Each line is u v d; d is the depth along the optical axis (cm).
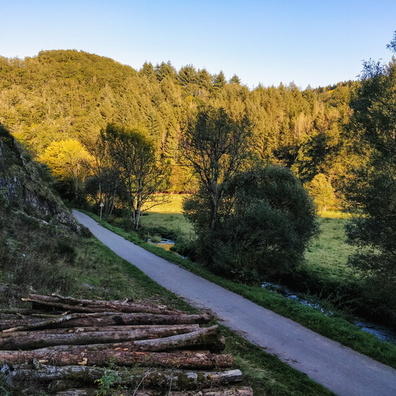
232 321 1036
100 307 727
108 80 19950
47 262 1232
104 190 4966
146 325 646
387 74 1416
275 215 1827
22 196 2075
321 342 908
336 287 1680
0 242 1234
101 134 4122
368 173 1375
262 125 9788
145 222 4541
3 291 830
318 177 5325
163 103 13438
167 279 1573
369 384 689
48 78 18975
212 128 1995
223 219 2125
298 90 15650
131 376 457
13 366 433
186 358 525
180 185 8112
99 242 2436
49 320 581
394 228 1288
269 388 638
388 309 1358
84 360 476
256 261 1827
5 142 2322
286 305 1178
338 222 4538
